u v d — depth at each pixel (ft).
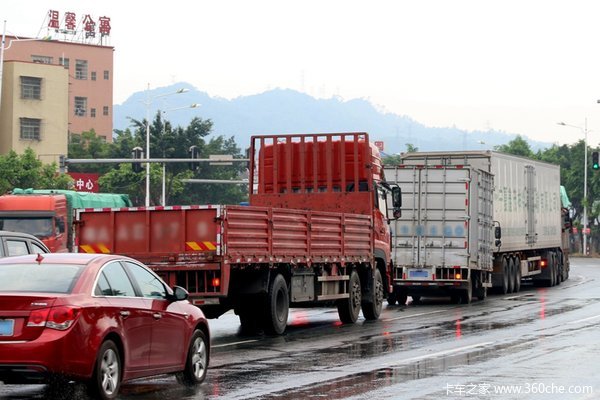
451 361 151.43
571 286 395.96
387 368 143.13
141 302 117.19
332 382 128.98
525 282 426.10
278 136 238.68
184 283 179.22
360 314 258.37
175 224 179.22
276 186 238.07
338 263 219.41
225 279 176.96
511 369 141.90
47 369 103.24
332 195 235.61
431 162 324.80
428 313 255.70
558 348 169.17
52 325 104.12
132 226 181.88
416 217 296.51
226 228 176.96
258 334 198.29
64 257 114.01
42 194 380.78
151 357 117.80
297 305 223.10
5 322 104.68
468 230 293.02
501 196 333.01
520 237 354.74
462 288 293.43
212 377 134.10
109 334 109.70
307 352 164.35
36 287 108.37
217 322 227.20
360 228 230.07
